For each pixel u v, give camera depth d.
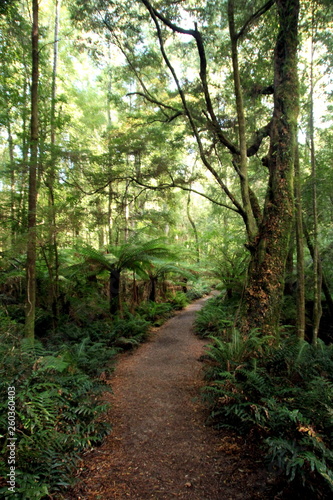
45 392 2.65
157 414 3.41
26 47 6.13
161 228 10.16
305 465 2.06
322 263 7.07
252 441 2.68
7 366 2.87
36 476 2.02
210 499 2.07
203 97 7.00
